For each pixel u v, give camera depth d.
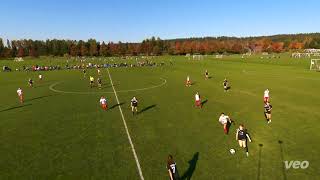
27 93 56.75
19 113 39.88
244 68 103.19
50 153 25.19
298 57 168.75
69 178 20.69
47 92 57.41
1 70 114.75
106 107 41.09
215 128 31.05
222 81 69.06
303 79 68.06
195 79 74.88
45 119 36.28
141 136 29.00
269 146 25.42
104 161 23.30
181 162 22.81
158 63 137.62
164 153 24.61
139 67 121.12
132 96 51.50
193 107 41.47
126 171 21.53
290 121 32.66
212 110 39.31
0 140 28.81
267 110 32.75
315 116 34.34
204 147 25.67
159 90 57.91
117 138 28.56
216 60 160.75
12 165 22.95
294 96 47.16
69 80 77.44
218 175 20.58
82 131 31.02
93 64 138.38
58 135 29.94
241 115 36.16
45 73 99.62
